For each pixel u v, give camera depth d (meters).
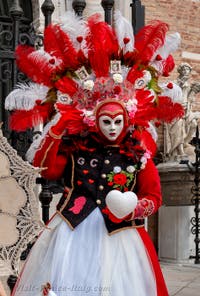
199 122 11.45
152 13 12.20
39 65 4.20
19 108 4.26
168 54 4.38
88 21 4.24
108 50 4.16
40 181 5.27
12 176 3.58
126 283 3.83
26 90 4.27
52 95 4.26
